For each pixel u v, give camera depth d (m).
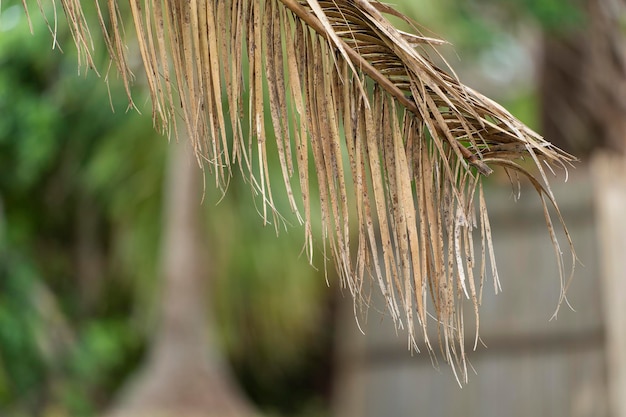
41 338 9.20
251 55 2.10
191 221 8.94
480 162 2.06
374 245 2.07
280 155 2.06
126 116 9.45
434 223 2.10
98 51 5.96
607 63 8.55
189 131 2.10
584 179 7.74
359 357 8.75
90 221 11.26
